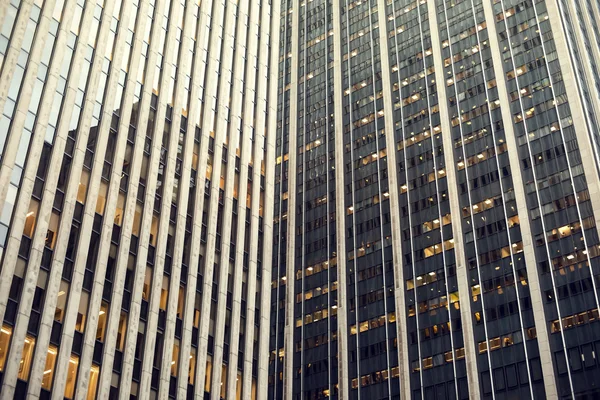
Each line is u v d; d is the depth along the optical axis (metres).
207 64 68.75
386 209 111.00
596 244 87.50
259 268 65.25
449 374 91.31
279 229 122.00
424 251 102.69
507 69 108.75
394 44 126.94
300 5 148.38
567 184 93.81
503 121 104.44
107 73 57.84
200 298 57.56
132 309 51.62
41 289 46.47
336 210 117.12
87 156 53.31
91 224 51.34
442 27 121.50
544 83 103.56
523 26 110.88
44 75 52.53
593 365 80.62
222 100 68.56
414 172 110.62
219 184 64.19
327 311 108.75
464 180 103.94
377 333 101.19
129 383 49.28
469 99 110.50
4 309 43.81
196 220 60.03
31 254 46.56
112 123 56.50
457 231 100.06
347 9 139.25
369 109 123.19
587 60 107.81
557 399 80.69
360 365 100.38
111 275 51.44
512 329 88.62
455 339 93.19
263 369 60.50
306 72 137.50
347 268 110.00
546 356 83.81
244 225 64.94
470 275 95.81
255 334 61.50
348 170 119.69
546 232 92.19
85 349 47.34
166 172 59.31
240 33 74.75
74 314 47.66
